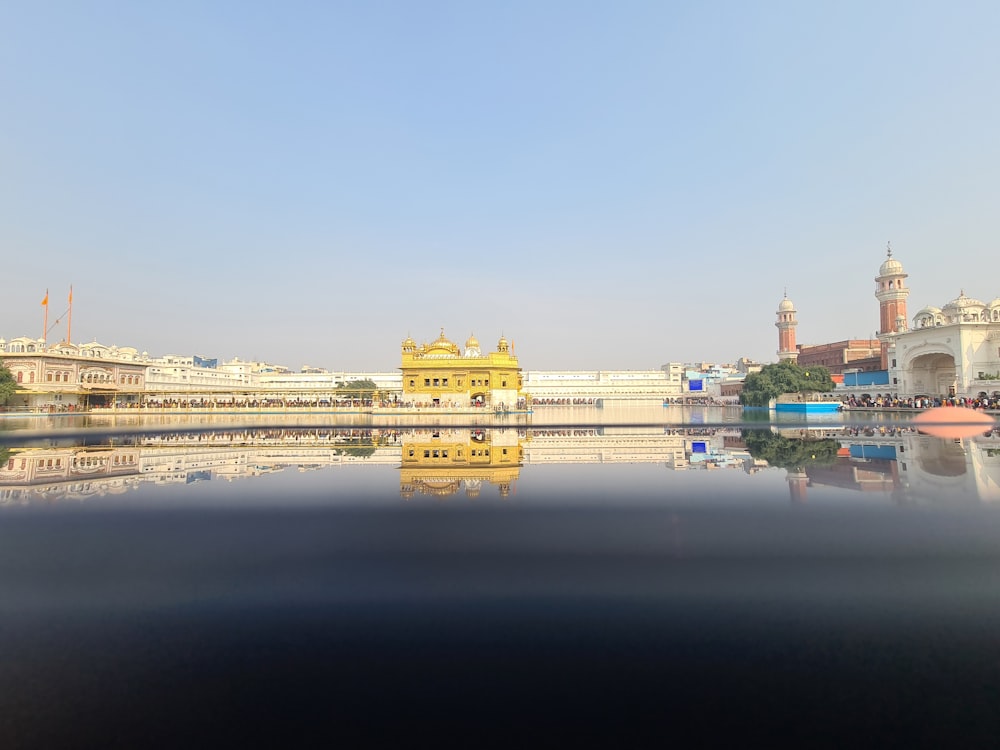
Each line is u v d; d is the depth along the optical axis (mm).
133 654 2738
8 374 41094
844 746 2080
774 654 2688
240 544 4371
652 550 4141
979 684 2443
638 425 19859
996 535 4359
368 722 2234
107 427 23281
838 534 4469
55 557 4059
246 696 2402
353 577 3658
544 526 4820
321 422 29438
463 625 2996
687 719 2252
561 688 2451
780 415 40062
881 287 63375
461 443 13898
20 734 2145
